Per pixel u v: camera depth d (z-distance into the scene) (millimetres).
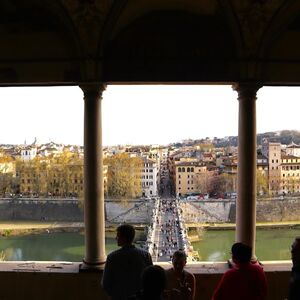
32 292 6789
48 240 60750
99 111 6965
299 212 52125
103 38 6770
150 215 78000
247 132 7000
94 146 6914
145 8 6809
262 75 6977
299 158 56312
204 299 6730
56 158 77438
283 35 6977
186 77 7008
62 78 6961
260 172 54312
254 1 6648
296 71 7027
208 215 82062
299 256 4047
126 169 79938
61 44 6949
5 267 7023
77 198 74938
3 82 7055
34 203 73875
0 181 76938
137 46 6977
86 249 6914
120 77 6969
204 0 6699
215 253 43531
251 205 6988
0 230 66375
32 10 6891
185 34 6992
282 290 6801
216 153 105000
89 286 6750
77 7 6621
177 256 4871
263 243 33812
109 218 77250
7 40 7020
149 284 3332
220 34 7000
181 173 96188
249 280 4477
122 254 4672
